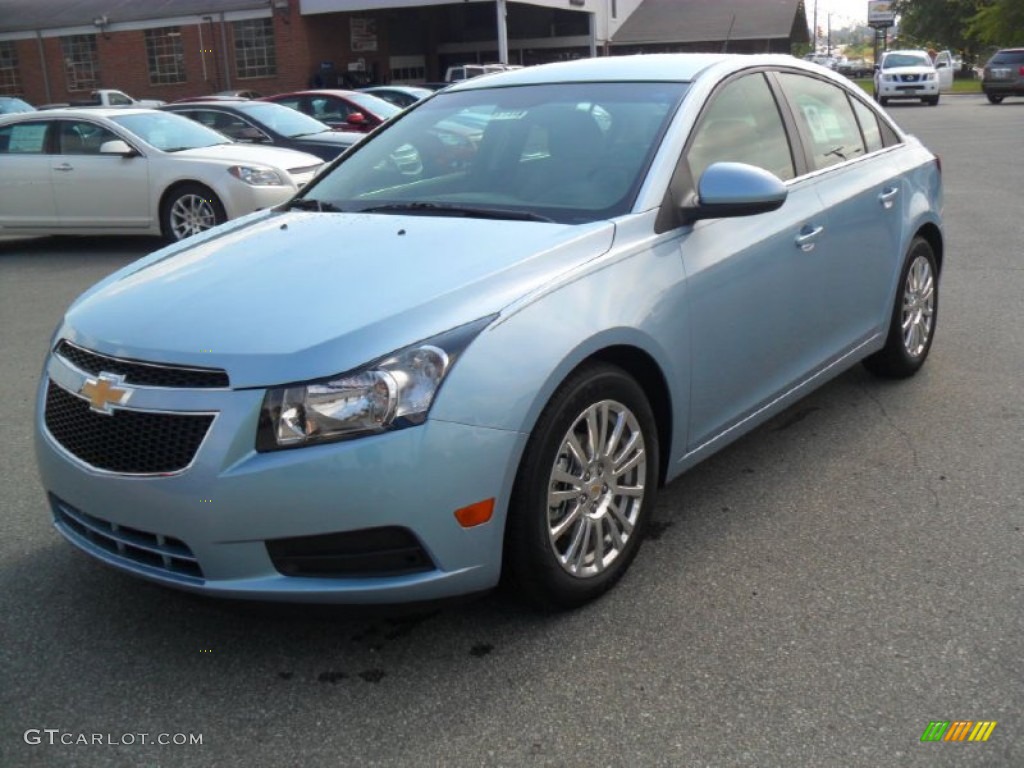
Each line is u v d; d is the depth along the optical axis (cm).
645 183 352
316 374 270
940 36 6488
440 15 3975
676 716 269
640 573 345
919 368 553
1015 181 1339
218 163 1046
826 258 429
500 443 282
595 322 307
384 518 270
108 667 301
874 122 511
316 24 3278
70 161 1083
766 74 433
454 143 411
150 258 377
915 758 250
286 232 364
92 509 294
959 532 369
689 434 360
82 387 297
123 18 3438
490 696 281
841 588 331
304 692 286
